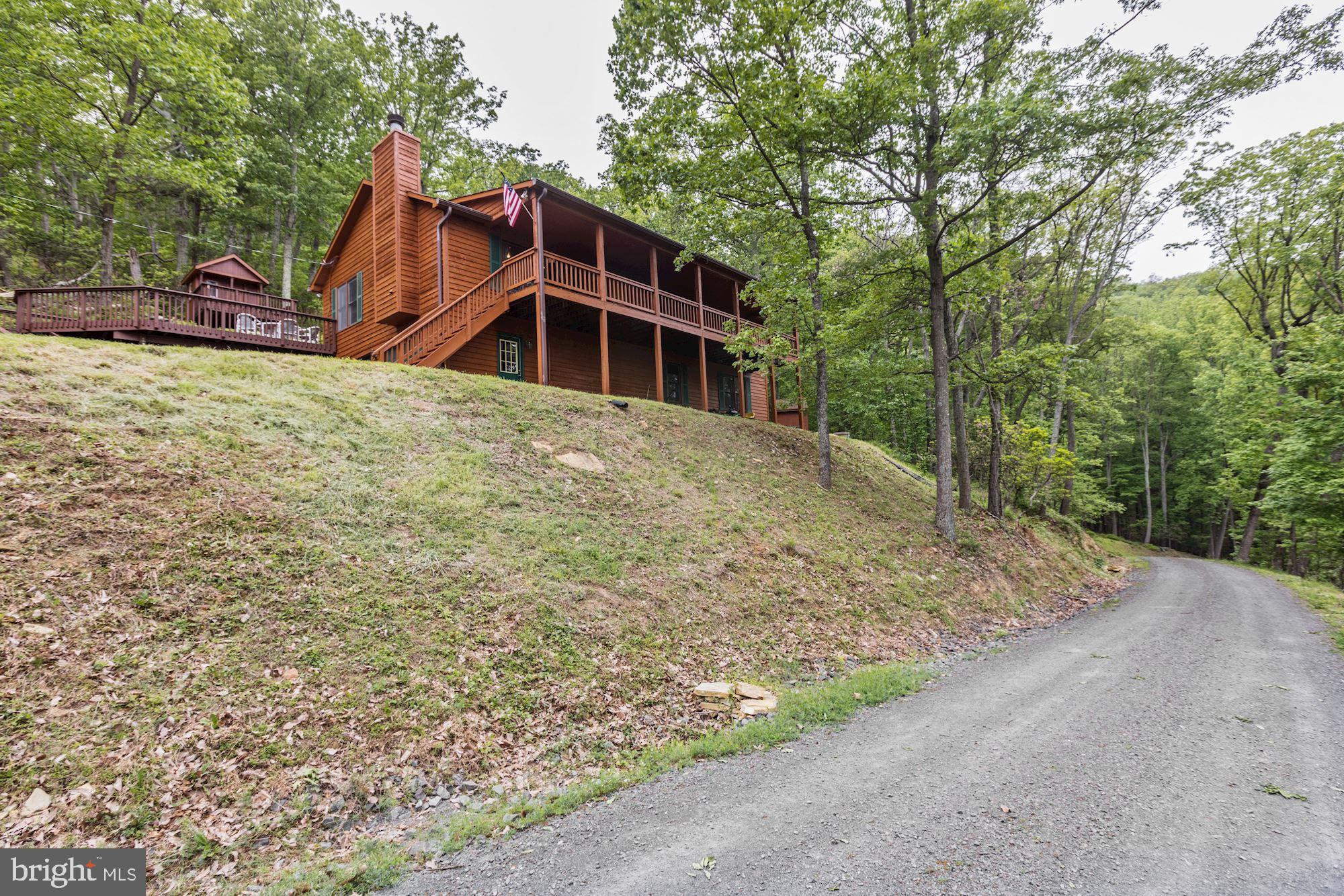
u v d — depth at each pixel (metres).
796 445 16.58
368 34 24.72
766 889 2.99
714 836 3.61
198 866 3.29
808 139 13.03
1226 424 26.95
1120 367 37.81
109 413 6.51
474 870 3.36
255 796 3.83
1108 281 21.33
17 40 14.18
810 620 8.85
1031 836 3.47
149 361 8.16
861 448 21.19
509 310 15.88
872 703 6.34
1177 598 14.30
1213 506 36.38
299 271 27.86
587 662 6.16
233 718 4.21
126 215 22.53
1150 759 4.64
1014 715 5.81
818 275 14.17
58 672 3.99
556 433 10.98
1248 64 10.28
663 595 7.89
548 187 13.70
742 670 7.12
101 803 3.45
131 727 3.89
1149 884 2.95
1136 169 16.97
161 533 5.33
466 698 5.15
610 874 3.23
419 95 26.30
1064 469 22.03
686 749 5.09
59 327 11.12
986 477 25.56
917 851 3.33
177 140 20.81
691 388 22.97
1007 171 11.76
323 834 3.74
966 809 3.85
